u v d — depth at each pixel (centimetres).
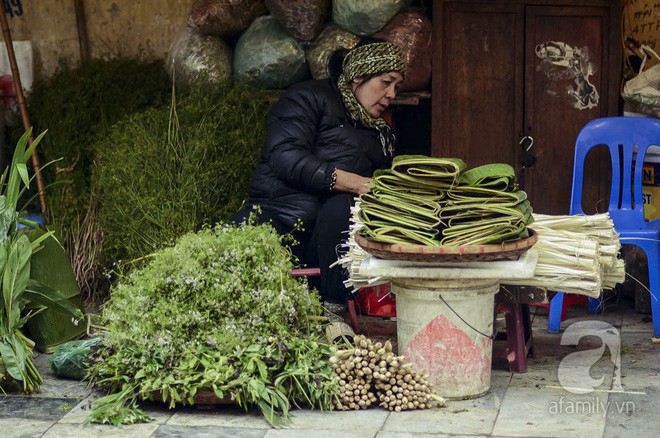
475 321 466
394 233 454
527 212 464
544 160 677
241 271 483
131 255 607
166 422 451
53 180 675
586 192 674
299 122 579
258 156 635
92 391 493
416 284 463
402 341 476
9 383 495
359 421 448
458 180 452
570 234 490
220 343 466
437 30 668
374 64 571
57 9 726
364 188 563
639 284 623
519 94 672
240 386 454
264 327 474
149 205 604
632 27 636
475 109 676
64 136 671
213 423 448
